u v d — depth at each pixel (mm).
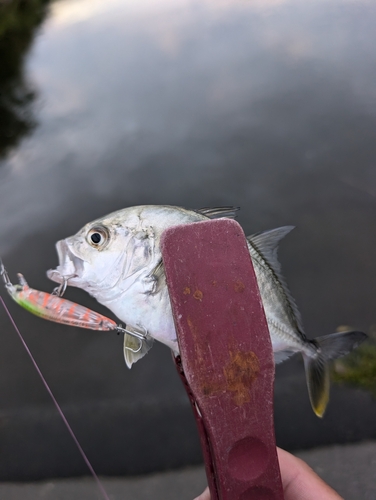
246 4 13320
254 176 6891
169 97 9555
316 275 5102
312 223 5820
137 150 8008
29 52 14047
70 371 4469
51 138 8859
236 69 10039
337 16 11156
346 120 7688
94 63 12109
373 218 5730
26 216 6629
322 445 3586
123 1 17391
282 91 8859
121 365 4461
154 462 3688
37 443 3922
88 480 3623
